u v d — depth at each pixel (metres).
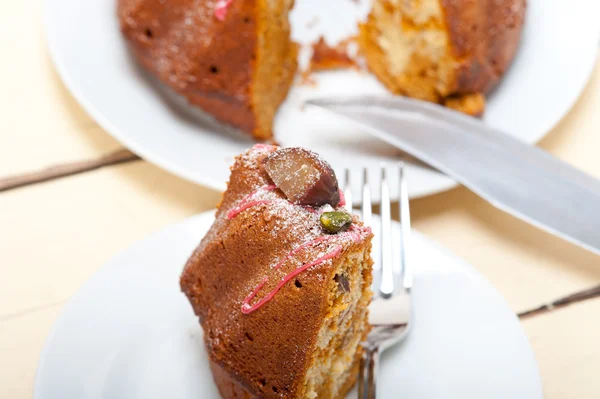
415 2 0.50
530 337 0.42
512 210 0.44
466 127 0.47
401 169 0.44
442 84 0.51
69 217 0.45
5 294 0.42
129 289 0.39
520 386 0.37
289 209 0.35
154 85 0.50
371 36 0.54
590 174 0.48
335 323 0.35
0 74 0.51
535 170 0.46
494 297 0.40
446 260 0.41
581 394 0.40
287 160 0.35
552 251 0.45
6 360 0.40
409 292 0.39
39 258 0.43
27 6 0.55
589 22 0.53
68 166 0.47
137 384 0.37
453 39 0.49
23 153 0.48
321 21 0.56
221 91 0.48
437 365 0.38
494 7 0.50
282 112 0.51
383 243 0.40
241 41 0.48
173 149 0.46
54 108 0.50
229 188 0.37
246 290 0.35
